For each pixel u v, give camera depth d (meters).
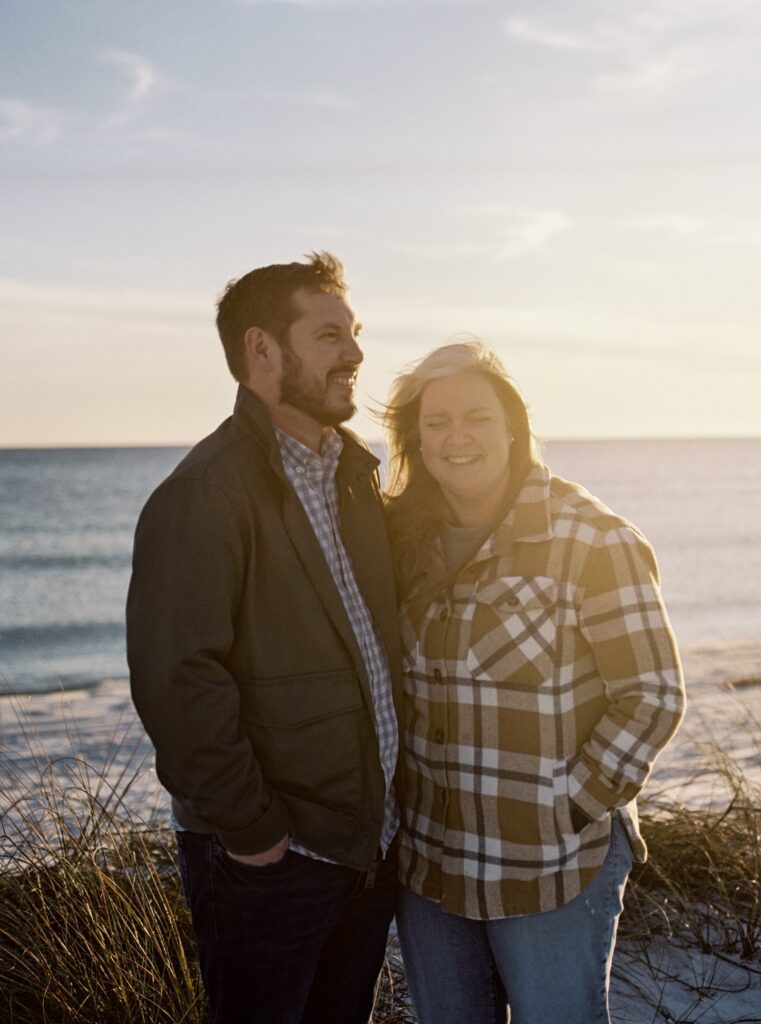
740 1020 2.94
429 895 2.32
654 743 2.16
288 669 2.18
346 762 2.21
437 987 2.37
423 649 2.36
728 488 83.88
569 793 2.21
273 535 2.19
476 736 2.25
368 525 2.42
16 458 142.62
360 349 2.35
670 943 3.39
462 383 2.36
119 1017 2.70
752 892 3.51
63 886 2.99
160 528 2.11
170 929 2.91
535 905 2.20
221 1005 2.27
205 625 2.08
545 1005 2.21
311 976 2.30
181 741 2.06
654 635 2.18
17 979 2.81
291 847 2.19
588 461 149.50
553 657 2.23
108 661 19.72
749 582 31.70
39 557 40.22
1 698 11.46
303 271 2.30
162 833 3.85
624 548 2.22
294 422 2.36
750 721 6.67
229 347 2.37
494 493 2.42
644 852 2.36
